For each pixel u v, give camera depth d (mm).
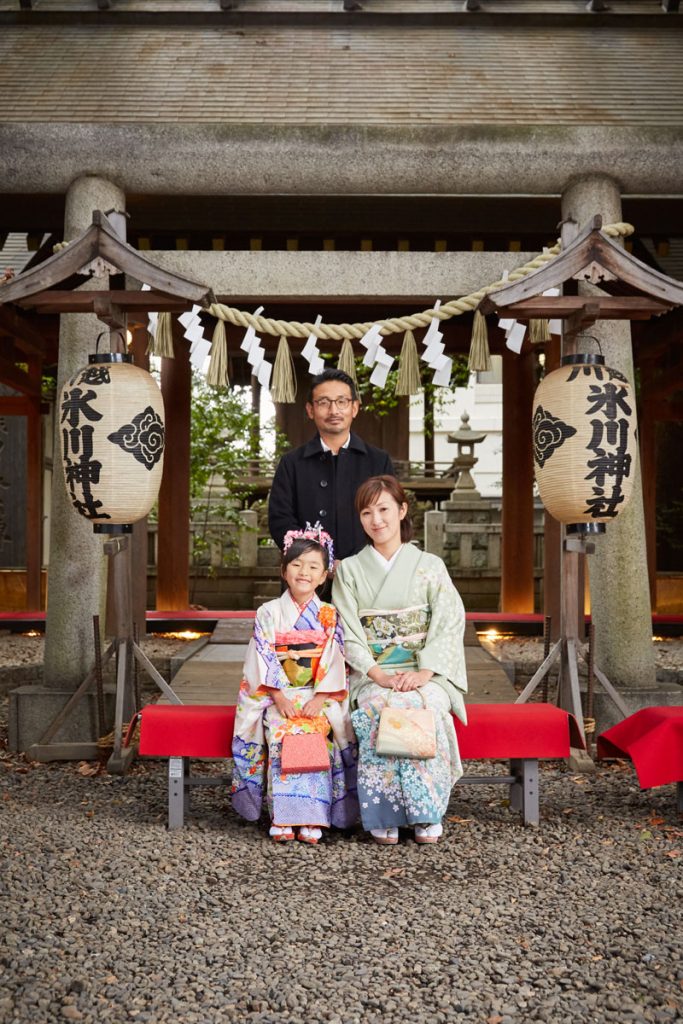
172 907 2877
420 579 3697
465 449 18234
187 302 4223
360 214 6707
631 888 3062
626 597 5215
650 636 5270
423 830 3533
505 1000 2301
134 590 7395
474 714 3795
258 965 2479
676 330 7949
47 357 9883
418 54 6512
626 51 6617
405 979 2410
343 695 3699
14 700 4961
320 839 3607
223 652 6637
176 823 3709
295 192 5262
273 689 3611
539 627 8039
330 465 4242
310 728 3607
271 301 5371
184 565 8516
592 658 4574
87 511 4352
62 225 6848
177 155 5082
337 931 2707
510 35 6867
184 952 2555
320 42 6680
